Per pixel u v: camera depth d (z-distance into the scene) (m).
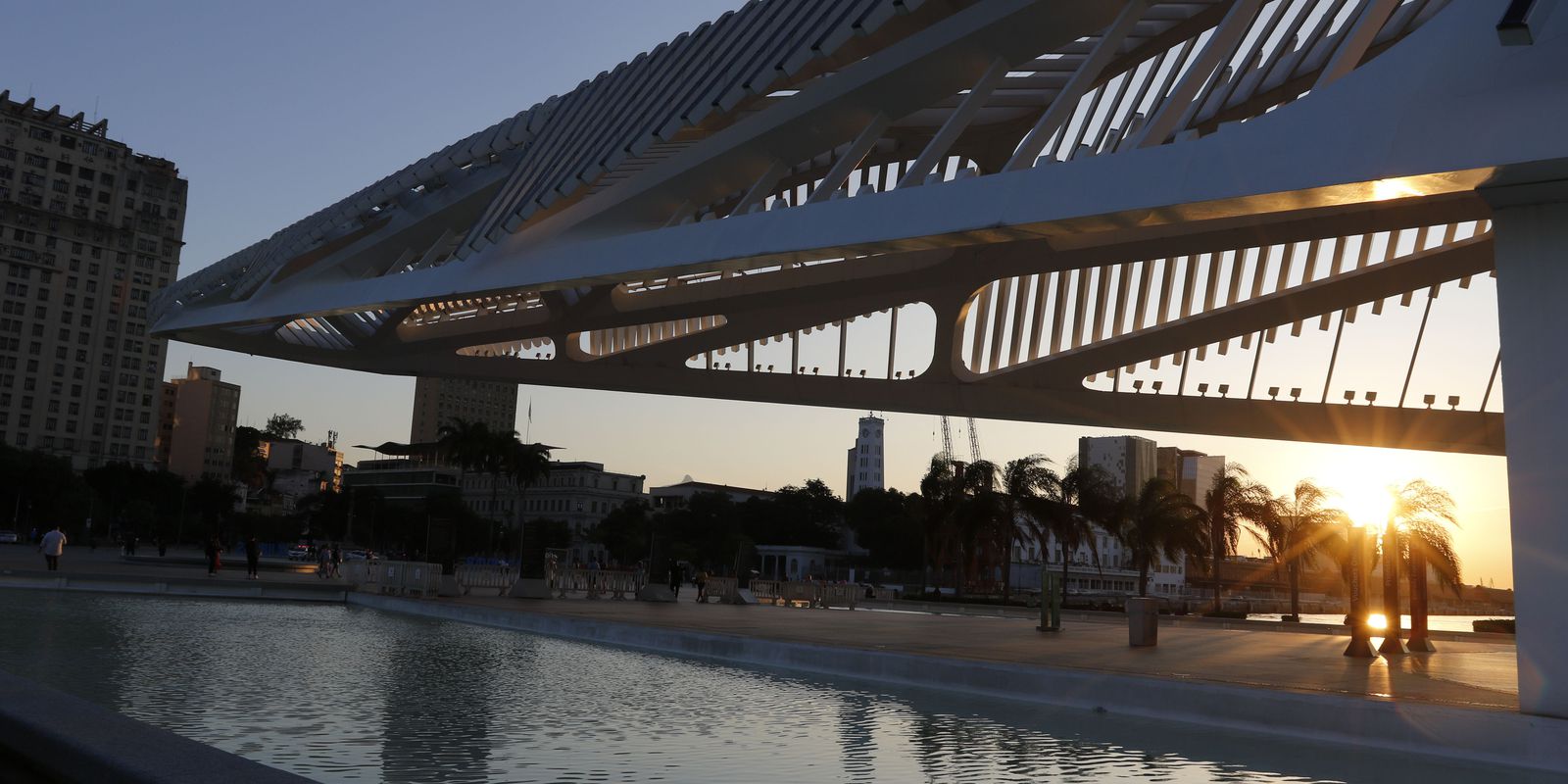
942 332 26.64
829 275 24.84
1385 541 18.08
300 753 6.40
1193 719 9.77
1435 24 9.38
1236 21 11.50
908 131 22.11
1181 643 18.58
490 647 15.15
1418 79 9.20
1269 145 9.88
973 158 22.42
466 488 163.62
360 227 23.95
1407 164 8.88
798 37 14.51
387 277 21.61
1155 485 52.44
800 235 13.59
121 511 107.38
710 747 7.27
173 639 13.80
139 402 129.25
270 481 174.62
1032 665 11.66
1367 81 9.55
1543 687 8.52
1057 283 26.77
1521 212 9.12
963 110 13.81
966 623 24.47
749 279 25.55
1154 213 10.62
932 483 55.09
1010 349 27.45
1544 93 8.38
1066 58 18.73
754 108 18.00
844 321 29.06
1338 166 9.32
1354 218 19.91
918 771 6.66
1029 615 38.53
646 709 9.16
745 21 16.41
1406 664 14.73
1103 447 135.88
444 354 31.14
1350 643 16.17
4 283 119.38
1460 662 15.67
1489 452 26.20
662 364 30.41
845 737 7.99
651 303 26.30
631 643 16.72
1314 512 49.22
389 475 163.38
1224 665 12.92
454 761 6.29
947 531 55.12
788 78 14.80
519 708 8.84
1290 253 24.27
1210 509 50.88
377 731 7.31
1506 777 7.28
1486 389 25.58
